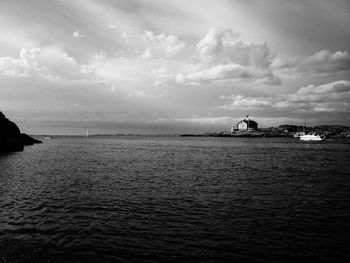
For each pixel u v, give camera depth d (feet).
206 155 296.51
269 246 54.34
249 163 212.43
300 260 48.91
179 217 72.38
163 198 93.61
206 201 89.61
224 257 49.70
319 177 140.36
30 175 144.05
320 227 65.00
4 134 310.65
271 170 169.27
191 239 57.52
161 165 199.00
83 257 49.34
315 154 304.71
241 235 59.82
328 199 92.38
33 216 72.13
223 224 66.90
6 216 71.72
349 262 48.37
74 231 61.52
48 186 113.80
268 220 69.97
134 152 343.05
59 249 52.37
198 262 47.85
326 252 52.01
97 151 354.74
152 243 55.42
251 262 48.06
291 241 56.80
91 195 97.40
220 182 126.41
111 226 64.95
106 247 53.42
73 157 258.57
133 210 78.74
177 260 48.44
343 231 62.44
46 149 377.71
